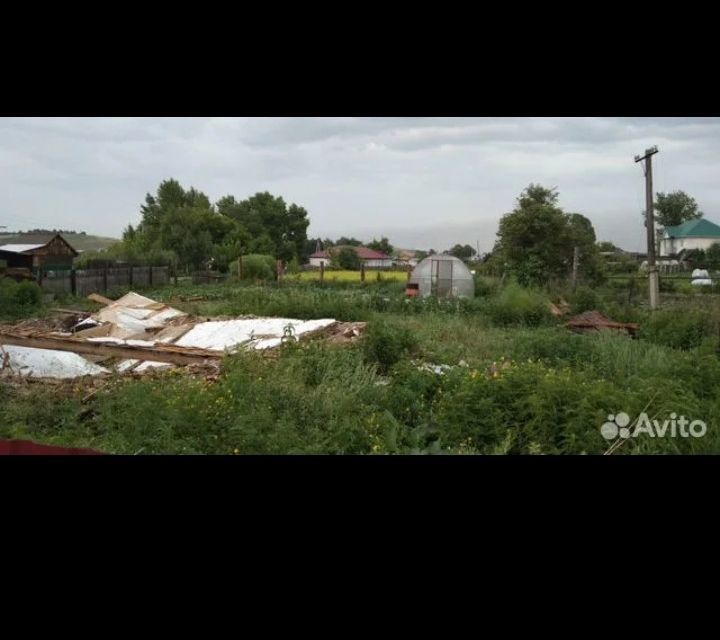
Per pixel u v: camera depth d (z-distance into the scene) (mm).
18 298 21266
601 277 33438
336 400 7852
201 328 15461
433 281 29172
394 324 15008
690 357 9742
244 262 43031
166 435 6414
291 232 94312
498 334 16000
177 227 59406
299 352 10211
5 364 10727
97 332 15836
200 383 8617
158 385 8836
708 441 6238
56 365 11117
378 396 8266
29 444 3969
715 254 58000
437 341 14391
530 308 18875
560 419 6652
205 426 6699
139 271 36594
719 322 15508
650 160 22562
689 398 7051
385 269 74625
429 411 7766
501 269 33969
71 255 43250
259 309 19375
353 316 18391
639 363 10578
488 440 6582
